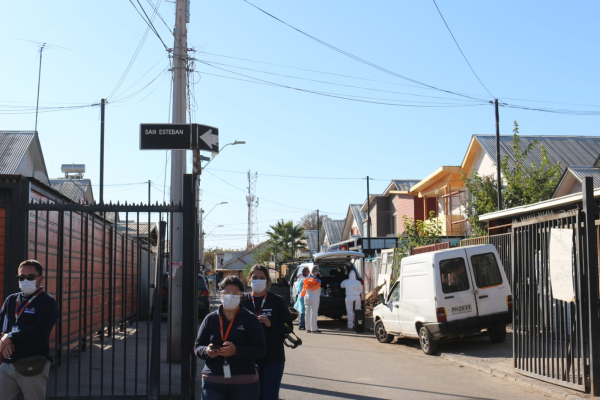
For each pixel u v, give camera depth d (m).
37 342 5.92
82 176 41.12
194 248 7.60
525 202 21.59
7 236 7.53
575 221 8.07
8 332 5.93
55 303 6.10
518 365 9.67
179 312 10.88
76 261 11.12
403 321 13.54
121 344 13.31
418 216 35.09
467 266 12.23
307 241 68.56
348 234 55.97
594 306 7.72
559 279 8.33
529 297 9.29
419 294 12.73
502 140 28.11
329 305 18.72
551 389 8.27
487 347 12.76
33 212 8.99
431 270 12.27
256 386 5.27
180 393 7.94
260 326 5.31
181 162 11.44
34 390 5.91
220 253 102.06
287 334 6.32
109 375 9.59
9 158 28.52
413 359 12.04
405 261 13.53
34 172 31.08
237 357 5.11
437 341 12.47
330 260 19.33
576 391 8.05
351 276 18.20
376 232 43.47
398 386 9.22
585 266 7.85
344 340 15.62
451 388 8.98
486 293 12.20
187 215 7.55
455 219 29.92
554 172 22.05
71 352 11.76
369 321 20.22
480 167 28.77
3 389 5.87
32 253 8.95
